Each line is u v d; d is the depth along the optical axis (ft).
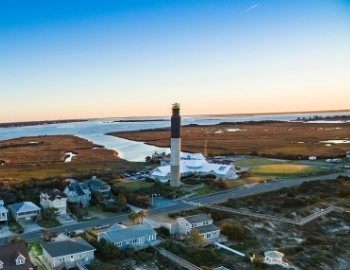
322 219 281.74
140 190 349.82
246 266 196.75
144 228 227.81
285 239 244.22
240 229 240.94
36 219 266.36
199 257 203.41
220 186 367.25
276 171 453.99
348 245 232.53
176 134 371.35
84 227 251.39
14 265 167.73
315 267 199.21
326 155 575.79
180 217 264.11
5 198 305.53
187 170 428.56
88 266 189.57
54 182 354.33
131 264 195.62
